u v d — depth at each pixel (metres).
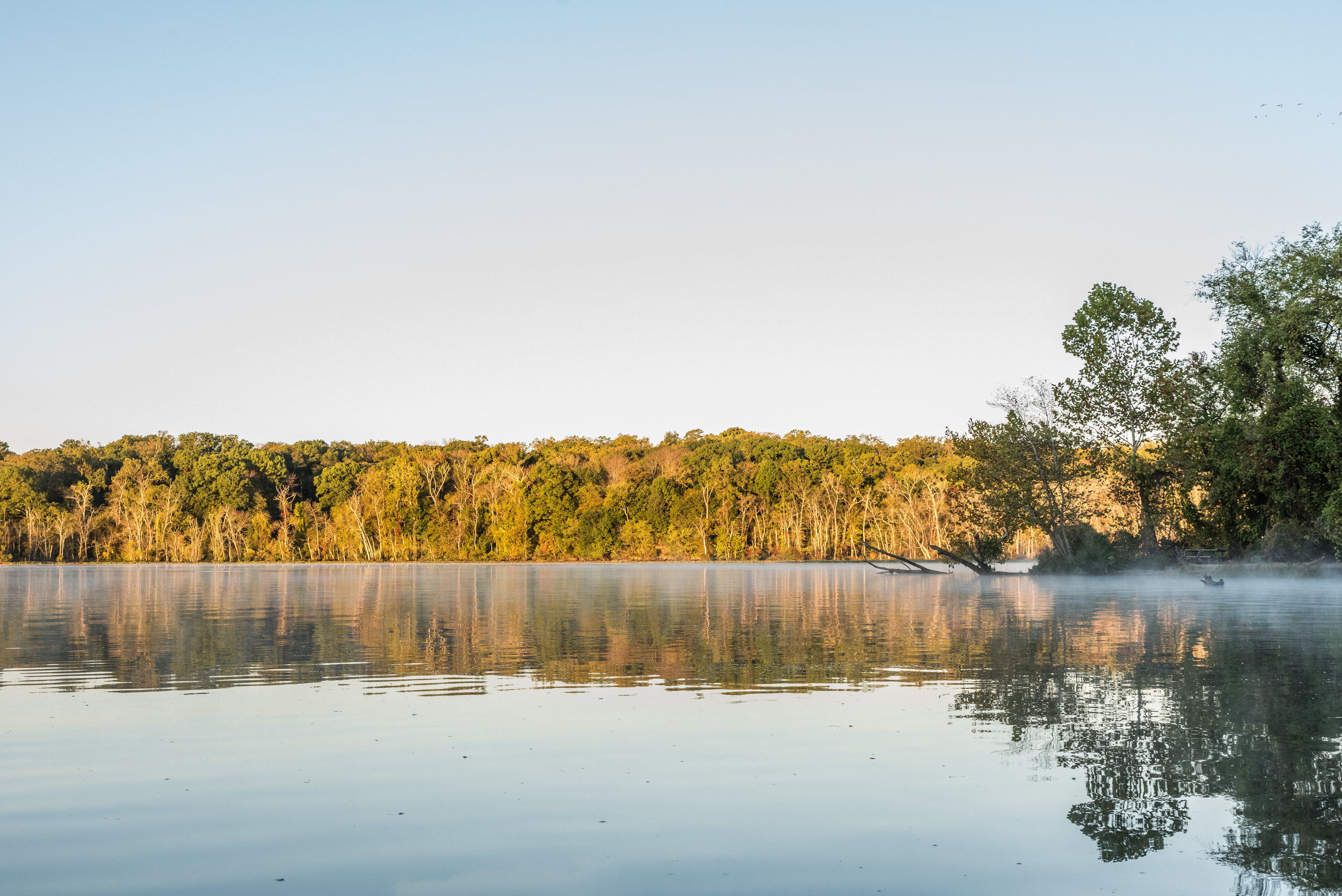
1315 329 41.56
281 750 8.51
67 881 5.47
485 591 41.31
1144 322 46.62
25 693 11.61
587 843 6.06
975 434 50.88
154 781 7.50
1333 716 9.65
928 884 5.34
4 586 47.06
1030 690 11.43
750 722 9.61
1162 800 6.80
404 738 8.94
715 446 133.38
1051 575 50.81
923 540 107.75
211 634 19.38
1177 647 15.80
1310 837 6.03
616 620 23.00
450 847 6.00
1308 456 41.38
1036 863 5.65
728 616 24.16
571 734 9.09
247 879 5.49
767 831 6.26
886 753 8.24
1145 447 48.12
